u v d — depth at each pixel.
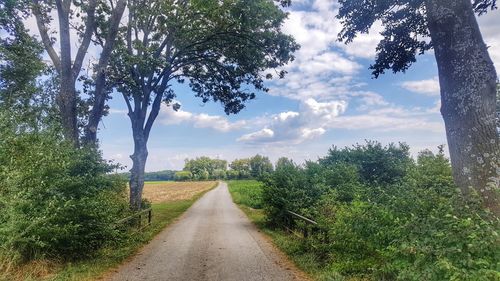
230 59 26.23
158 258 11.52
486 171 5.85
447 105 6.38
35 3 16.78
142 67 21.41
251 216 26.20
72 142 12.08
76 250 10.30
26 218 8.44
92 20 16.92
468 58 6.15
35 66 20.50
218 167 197.75
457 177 6.18
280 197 17.58
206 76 27.81
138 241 14.32
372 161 19.61
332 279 7.96
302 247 11.78
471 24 6.28
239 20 21.45
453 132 6.25
